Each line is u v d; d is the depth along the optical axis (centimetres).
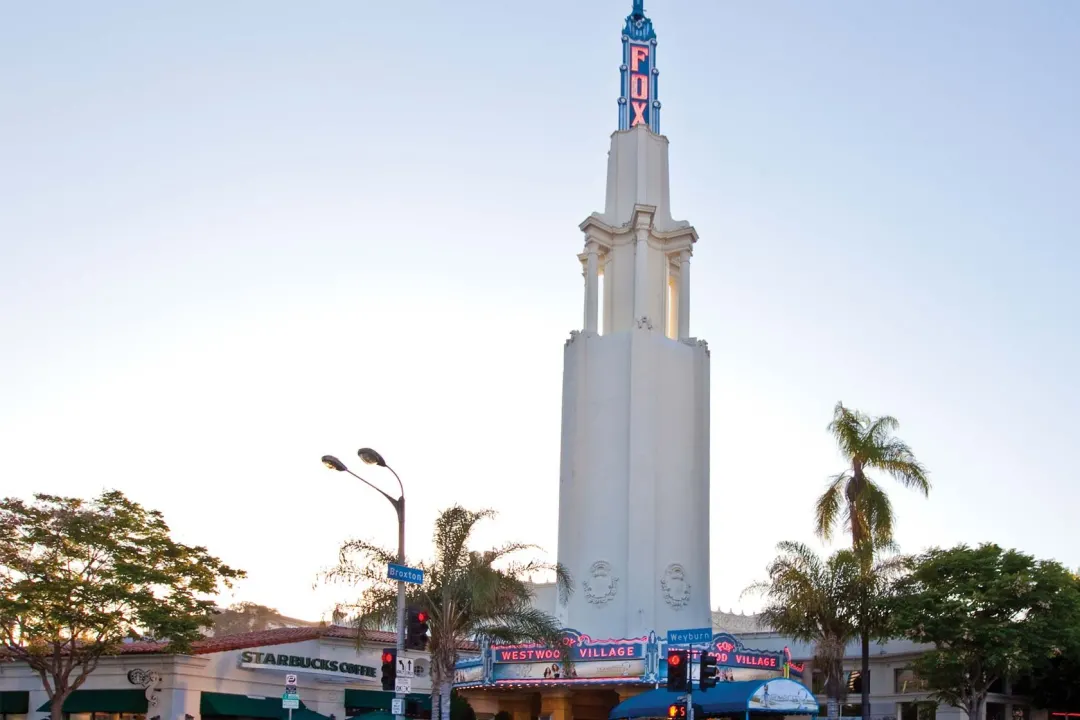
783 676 5653
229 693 5097
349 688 5678
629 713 4912
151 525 4800
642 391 6900
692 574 6831
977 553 5666
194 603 4797
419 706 4759
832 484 5778
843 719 5831
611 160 7712
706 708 4684
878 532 5622
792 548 5184
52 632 4556
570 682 5481
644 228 7319
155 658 4925
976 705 5478
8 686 5328
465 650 6228
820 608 5056
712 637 5381
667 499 6856
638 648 5350
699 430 7094
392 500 3519
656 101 7875
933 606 5400
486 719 6253
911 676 6719
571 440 7025
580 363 7138
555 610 6794
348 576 4197
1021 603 5416
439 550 4291
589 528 6812
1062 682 6250
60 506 4672
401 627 3453
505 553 4366
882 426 5809
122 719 5050
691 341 7250
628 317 7300
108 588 4516
